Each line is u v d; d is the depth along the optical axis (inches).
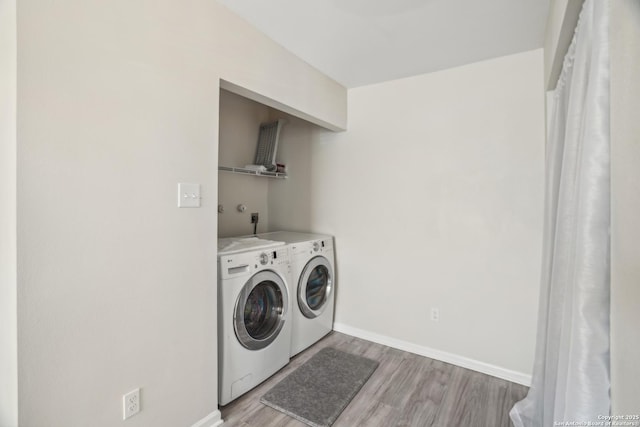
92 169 45.0
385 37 75.2
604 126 29.6
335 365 90.4
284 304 87.4
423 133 96.0
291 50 82.0
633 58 20.7
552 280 49.6
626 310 21.2
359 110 107.9
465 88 89.1
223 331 70.1
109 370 47.8
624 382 21.2
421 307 97.7
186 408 59.7
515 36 73.6
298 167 124.3
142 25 50.4
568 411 31.5
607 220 29.5
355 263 110.4
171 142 55.4
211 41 61.8
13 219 38.3
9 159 38.8
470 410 71.5
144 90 51.0
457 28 70.9
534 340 81.4
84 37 43.5
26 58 38.2
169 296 56.1
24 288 38.9
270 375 83.0
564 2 46.4
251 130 124.5
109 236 47.3
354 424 67.0
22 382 39.0
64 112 41.8
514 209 83.0
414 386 81.0
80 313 44.3
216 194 64.4
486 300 87.4
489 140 85.9
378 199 104.9
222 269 69.9
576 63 42.3
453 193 91.5
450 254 92.4
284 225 128.6
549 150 67.2
